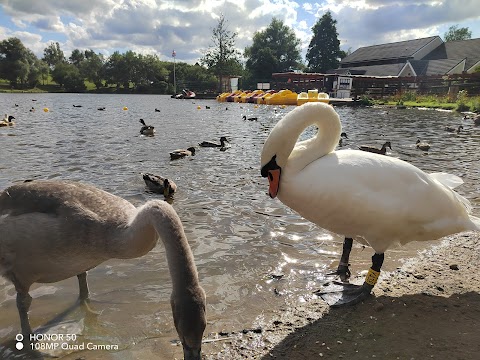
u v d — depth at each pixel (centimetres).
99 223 72
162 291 96
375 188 85
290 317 86
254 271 106
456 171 224
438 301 88
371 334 78
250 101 1184
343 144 343
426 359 68
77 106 883
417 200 87
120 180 202
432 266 108
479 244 122
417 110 819
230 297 94
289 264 110
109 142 335
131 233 70
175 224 62
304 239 127
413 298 90
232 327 83
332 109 92
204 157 272
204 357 74
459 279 99
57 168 224
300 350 74
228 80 2020
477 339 73
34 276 78
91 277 102
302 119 90
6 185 183
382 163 88
